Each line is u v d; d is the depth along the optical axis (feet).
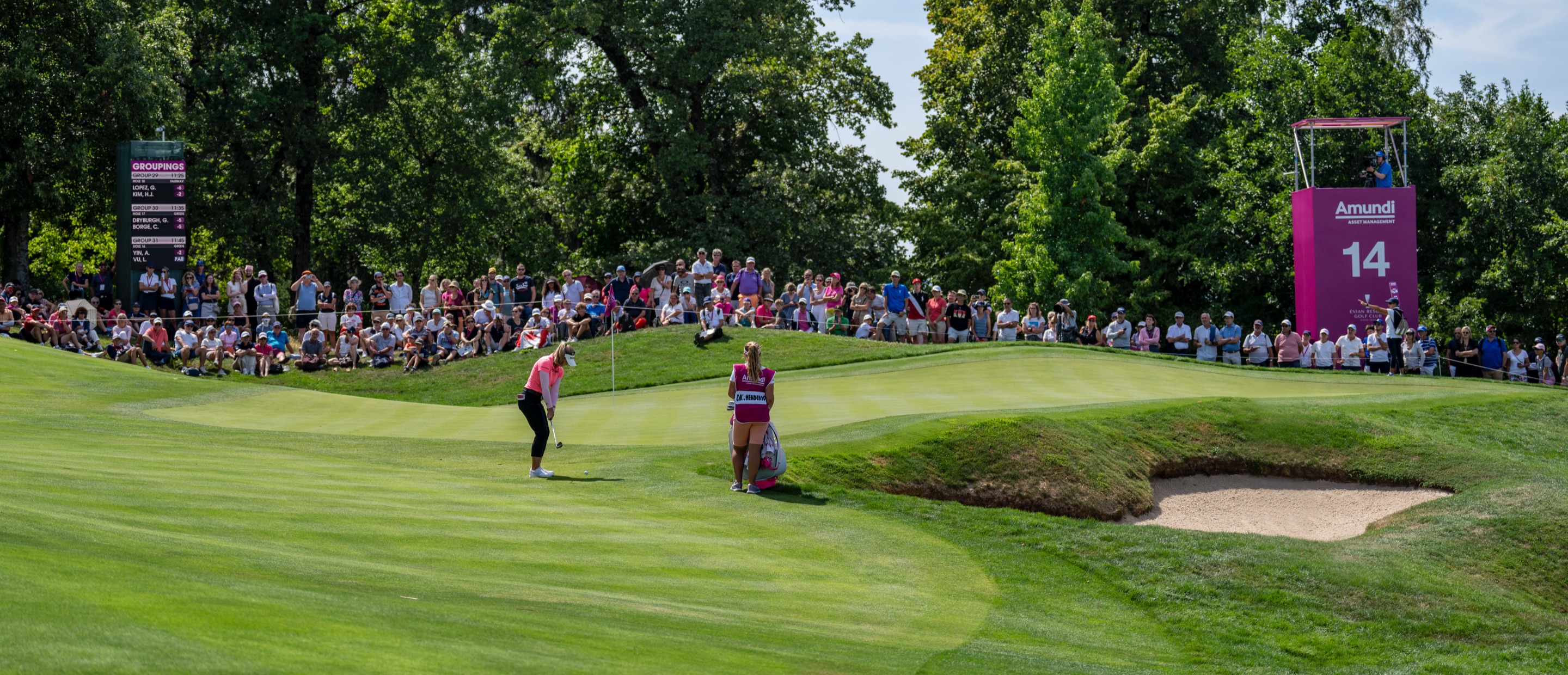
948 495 45.03
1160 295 133.08
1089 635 29.07
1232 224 129.29
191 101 132.67
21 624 14.24
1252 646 30.40
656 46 134.51
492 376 91.25
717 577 28.91
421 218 140.05
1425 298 123.44
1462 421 62.28
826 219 151.84
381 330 99.09
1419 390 72.90
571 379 86.74
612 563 28.91
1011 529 38.88
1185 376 79.46
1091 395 68.18
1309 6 150.92
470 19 130.93
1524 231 119.44
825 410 62.39
